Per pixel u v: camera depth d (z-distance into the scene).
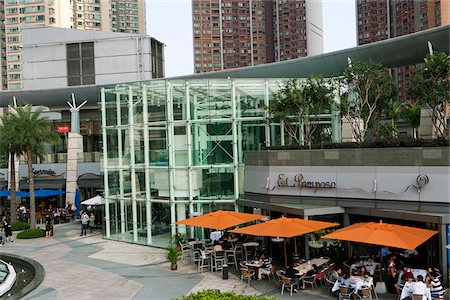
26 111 42.84
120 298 20.70
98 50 60.75
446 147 21.75
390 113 35.31
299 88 32.16
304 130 32.38
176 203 32.12
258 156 28.97
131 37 59.91
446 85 26.28
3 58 152.88
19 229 42.44
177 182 32.22
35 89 61.34
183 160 32.19
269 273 22.84
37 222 47.06
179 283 22.89
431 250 21.78
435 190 22.00
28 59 62.38
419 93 27.36
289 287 20.92
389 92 31.72
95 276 24.73
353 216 25.36
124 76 60.00
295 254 25.48
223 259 25.02
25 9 147.50
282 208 25.92
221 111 32.00
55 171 56.66
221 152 31.94
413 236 18.88
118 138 35.16
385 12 158.88
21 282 24.42
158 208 32.88
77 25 163.50
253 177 29.47
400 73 106.06
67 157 53.72
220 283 22.69
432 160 22.12
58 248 33.06
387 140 25.56
